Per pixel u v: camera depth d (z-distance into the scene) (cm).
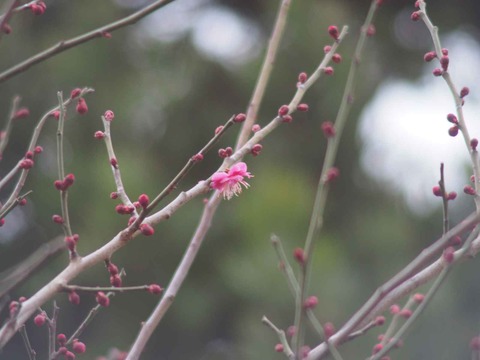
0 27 449
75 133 1365
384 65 1576
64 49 466
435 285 404
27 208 1364
